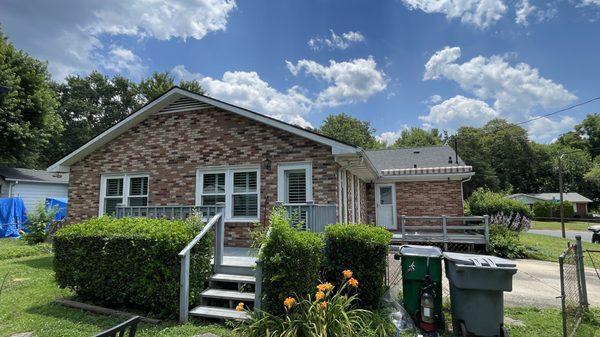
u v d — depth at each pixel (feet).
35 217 49.34
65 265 20.94
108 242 19.86
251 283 20.08
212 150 34.14
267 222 30.73
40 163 108.27
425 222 53.42
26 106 68.90
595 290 26.09
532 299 22.97
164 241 18.67
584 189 178.29
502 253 40.24
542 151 179.83
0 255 36.42
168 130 36.09
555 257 39.65
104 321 18.04
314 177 30.53
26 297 21.84
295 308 16.08
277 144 31.99
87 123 121.90
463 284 16.44
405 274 18.45
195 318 18.29
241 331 15.99
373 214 55.88
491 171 148.05
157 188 35.70
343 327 14.74
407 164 60.13
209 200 33.76
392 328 16.52
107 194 37.88
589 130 207.31
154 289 18.58
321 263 20.03
